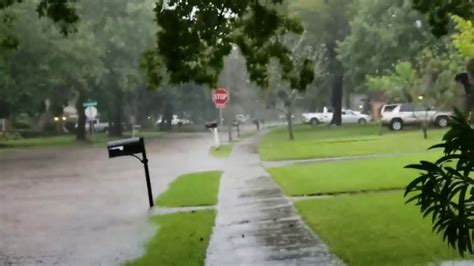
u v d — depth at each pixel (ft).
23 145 151.02
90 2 172.24
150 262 25.52
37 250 29.94
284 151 83.82
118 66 174.81
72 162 90.43
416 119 119.85
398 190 41.55
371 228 29.27
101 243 30.76
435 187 15.10
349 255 24.41
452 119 15.20
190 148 112.16
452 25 101.14
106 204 44.98
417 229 28.14
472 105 46.70
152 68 37.83
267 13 36.01
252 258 25.29
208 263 24.85
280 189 46.29
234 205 40.19
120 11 174.50
